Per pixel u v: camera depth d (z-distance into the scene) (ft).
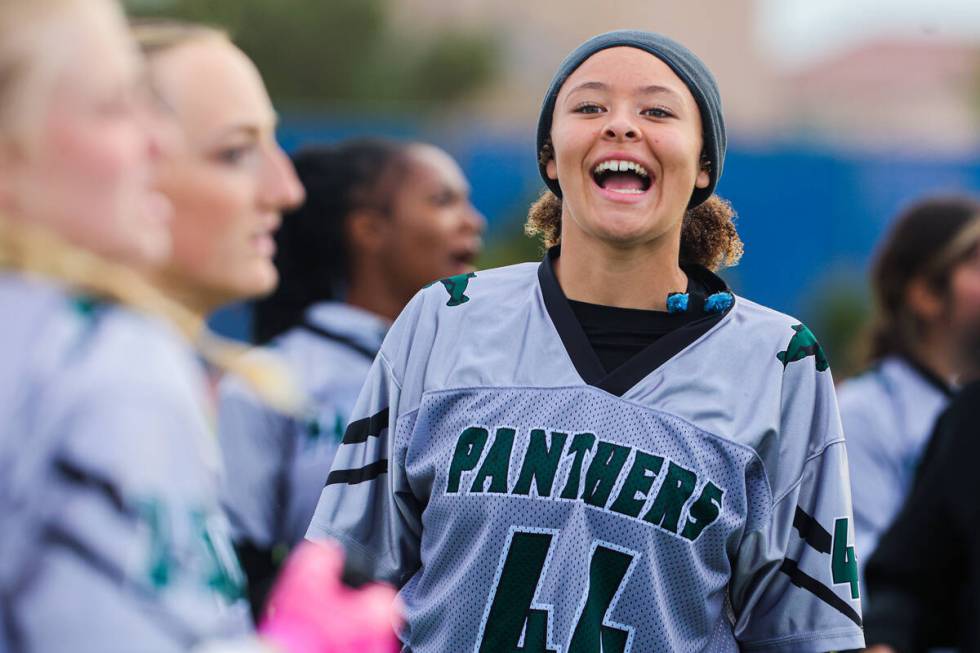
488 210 57.31
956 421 16.28
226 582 7.56
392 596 12.69
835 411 12.66
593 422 12.13
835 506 12.47
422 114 91.61
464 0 143.84
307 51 88.43
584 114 12.61
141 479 6.72
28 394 6.76
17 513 6.63
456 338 12.87
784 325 12.71
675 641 11.93
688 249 13.85
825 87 219.41
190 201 9.03
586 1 156.97
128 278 7.32
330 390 17.10
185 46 9.18
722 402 12.21
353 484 13.03
